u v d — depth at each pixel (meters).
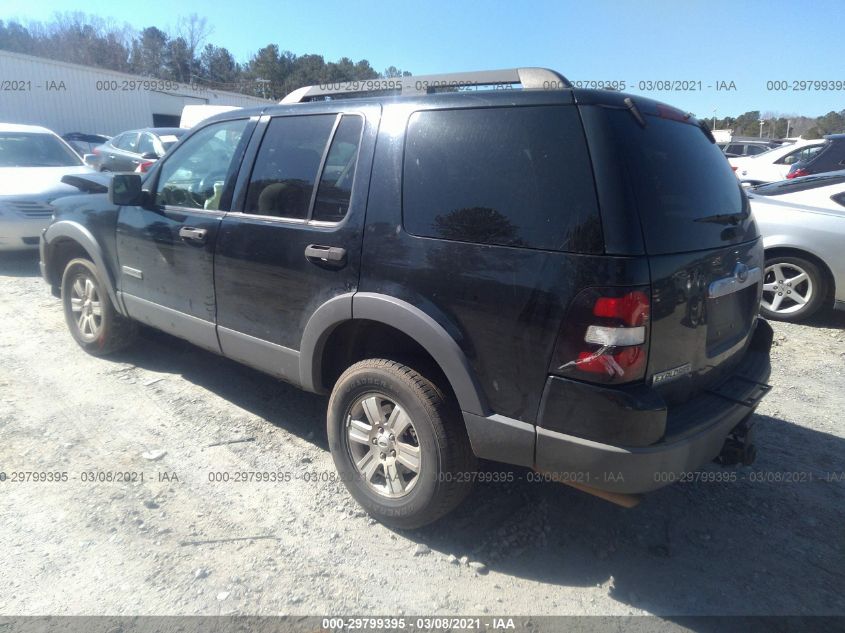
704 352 2.57
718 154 3.09
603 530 3.00
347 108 3.07
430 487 2.70
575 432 2.30
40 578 2.56
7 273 7.59
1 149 8.58
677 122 2.77
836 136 9.79
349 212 2.91
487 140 2.53
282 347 3.29
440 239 2.58
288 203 3.23
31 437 3.67
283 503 3.14
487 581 2.64
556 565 2.75
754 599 2.57
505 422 2.45
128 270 4.27
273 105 3.51
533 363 2.35
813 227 5.74
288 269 3.15
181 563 2.68
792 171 10.27
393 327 2.81
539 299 2.30
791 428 4.02
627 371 2.19
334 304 2.92
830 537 2.97
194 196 3.84
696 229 2.47
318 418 4.05
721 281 2.58
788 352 5.31
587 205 2.23
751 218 3.09
